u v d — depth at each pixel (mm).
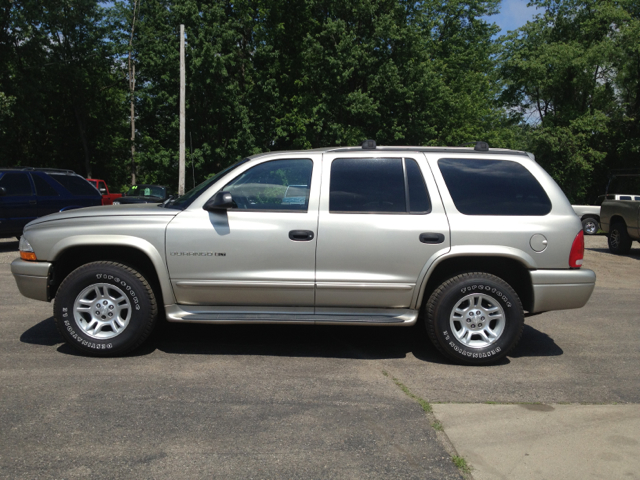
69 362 4395
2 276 8414
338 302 4594
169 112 33094
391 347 5082
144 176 39812
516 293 4848
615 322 6328
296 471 2727
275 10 32656
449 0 37250
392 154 4711
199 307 4645
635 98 35344
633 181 22828
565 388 4027
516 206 4605
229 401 3635
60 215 4707
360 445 3021
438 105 32156
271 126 33125
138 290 4488
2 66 30906
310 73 30688
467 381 4156
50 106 39094
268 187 4637
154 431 3154
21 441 2996
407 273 4523
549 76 34875
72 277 4480
